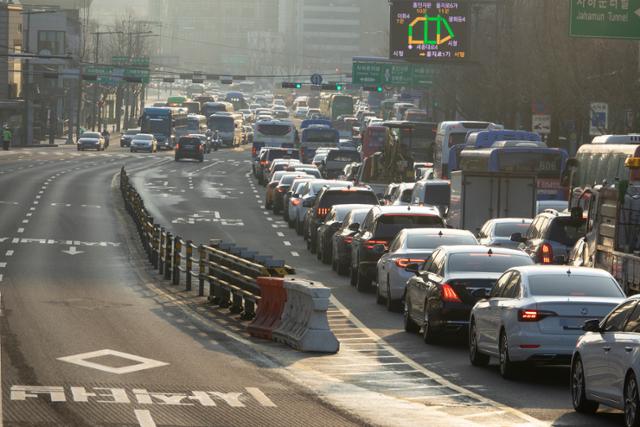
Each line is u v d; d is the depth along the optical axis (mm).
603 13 99688
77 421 34844
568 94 138250
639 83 126125
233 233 125188
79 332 58125
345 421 36688
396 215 80250
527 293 46656
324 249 99250
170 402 39281
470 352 52062
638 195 57875
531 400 42625
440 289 56438
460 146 133375
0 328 58469
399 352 55625
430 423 36906
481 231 80188
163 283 86938
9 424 33812
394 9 171875
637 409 34562
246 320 67438
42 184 180625
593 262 61969
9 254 101062
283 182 148375
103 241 114250
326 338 55062
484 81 180625
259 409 38562
